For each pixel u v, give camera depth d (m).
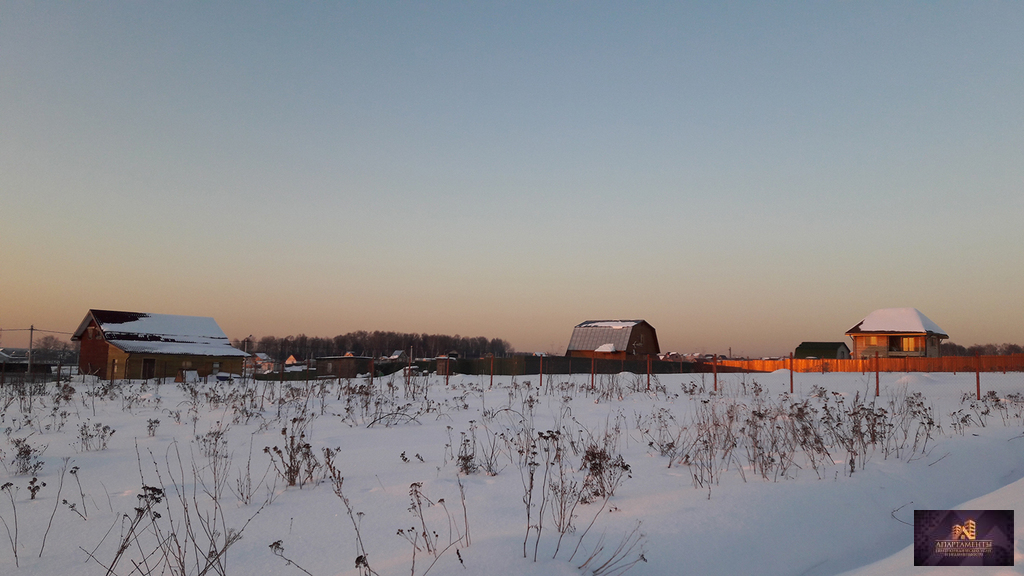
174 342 42.75
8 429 11.02
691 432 10.16
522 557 3.84
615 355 50.88
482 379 26.58
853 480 6.39
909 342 46.53
